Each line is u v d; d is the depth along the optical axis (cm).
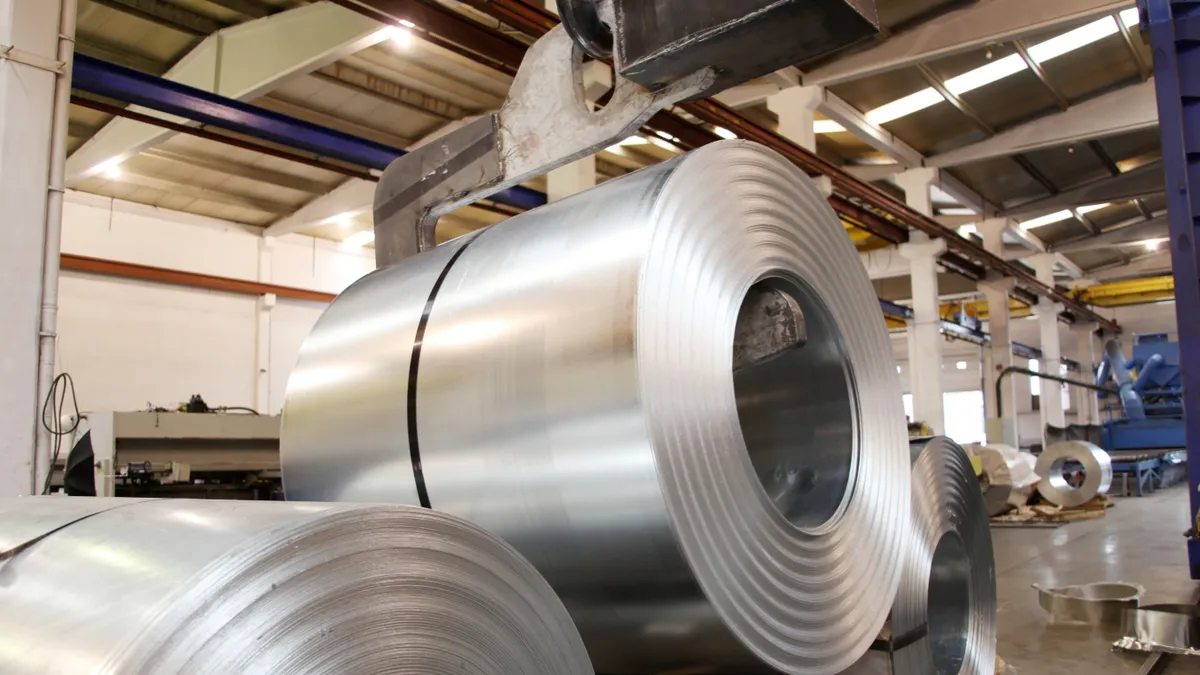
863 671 183
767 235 143
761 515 128
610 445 113
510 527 128
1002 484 865
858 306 175
